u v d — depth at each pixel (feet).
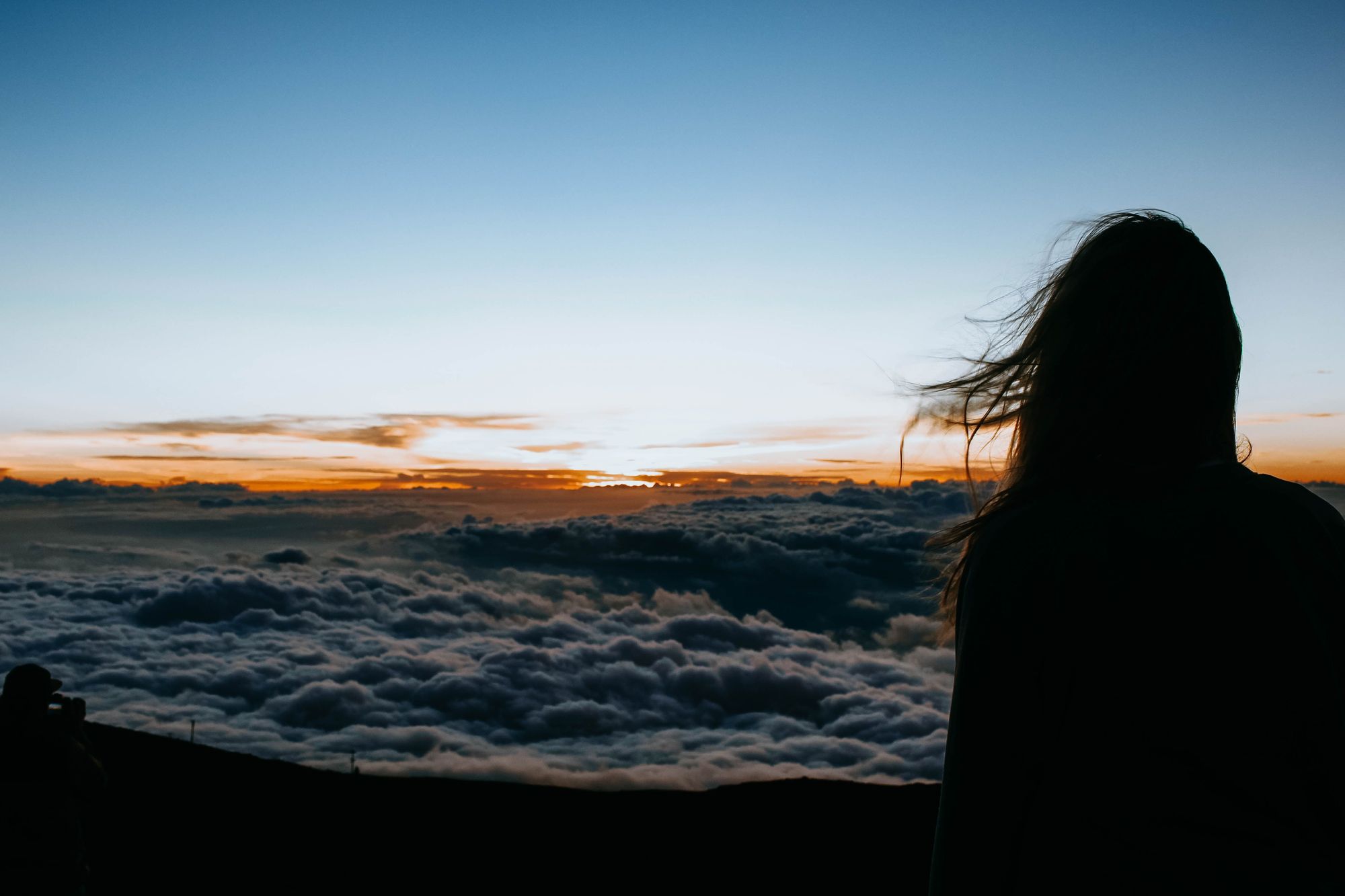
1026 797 2.78
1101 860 2.60
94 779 14.01
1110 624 2.65
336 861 52.06
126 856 42.68
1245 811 2.50
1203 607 2.61
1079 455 3.14
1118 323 3.14
